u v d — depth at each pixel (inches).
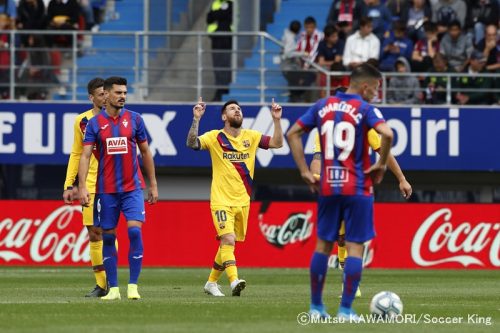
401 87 3093.0
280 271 2682.1
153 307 1406.3
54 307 1403.8
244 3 3462.1
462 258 2837.1
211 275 1733.5
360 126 1194.6
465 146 3026.6
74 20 3299.7
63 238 2856.8
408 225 2849.4
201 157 3056.1
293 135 1213.7
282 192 3294.8
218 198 1723.7
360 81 1210.0
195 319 1234.0
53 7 3287.4
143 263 2903.5
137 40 3152.1
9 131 3056.1
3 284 2055.9
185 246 2901.1
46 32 3127.5
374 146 1561.3
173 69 3139.8
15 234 2866.6
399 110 3026.6
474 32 3225.9
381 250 2849.4
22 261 2864.2
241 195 1734.7
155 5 3452.3
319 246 1211.2
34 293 1765.5
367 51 3149.6
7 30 3221.0
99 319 1232.2
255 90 3122.5
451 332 1112.8
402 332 1099.3
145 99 3144.7
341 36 3240.7
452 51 3164.4
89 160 1531.7
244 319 1234.0
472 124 3024.1
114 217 1537.9
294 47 3294.8
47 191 3336.6
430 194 3233.3
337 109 1202.6
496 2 3243.1
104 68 3147.1
